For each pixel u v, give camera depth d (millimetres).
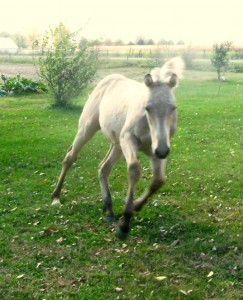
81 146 3135
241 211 3021
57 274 2275
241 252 2477
